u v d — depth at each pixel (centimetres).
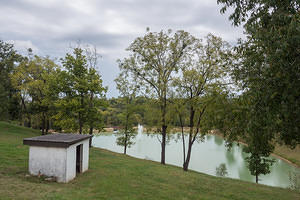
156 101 2272
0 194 706
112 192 941
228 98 1116
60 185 927
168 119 2127
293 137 828
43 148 998
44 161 995
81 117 2394
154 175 1389
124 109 3077
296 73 586
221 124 1109
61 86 2269
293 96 600
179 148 4741
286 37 560
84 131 2644
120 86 2917
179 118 2166
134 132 3094
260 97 660
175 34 2177
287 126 747
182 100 1994
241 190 1302
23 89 3400
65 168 980
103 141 5531
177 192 1073
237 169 3161
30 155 1007
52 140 992
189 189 1166
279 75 603
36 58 3416
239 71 941
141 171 1462
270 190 1432
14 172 1018
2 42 3391
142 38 2286
